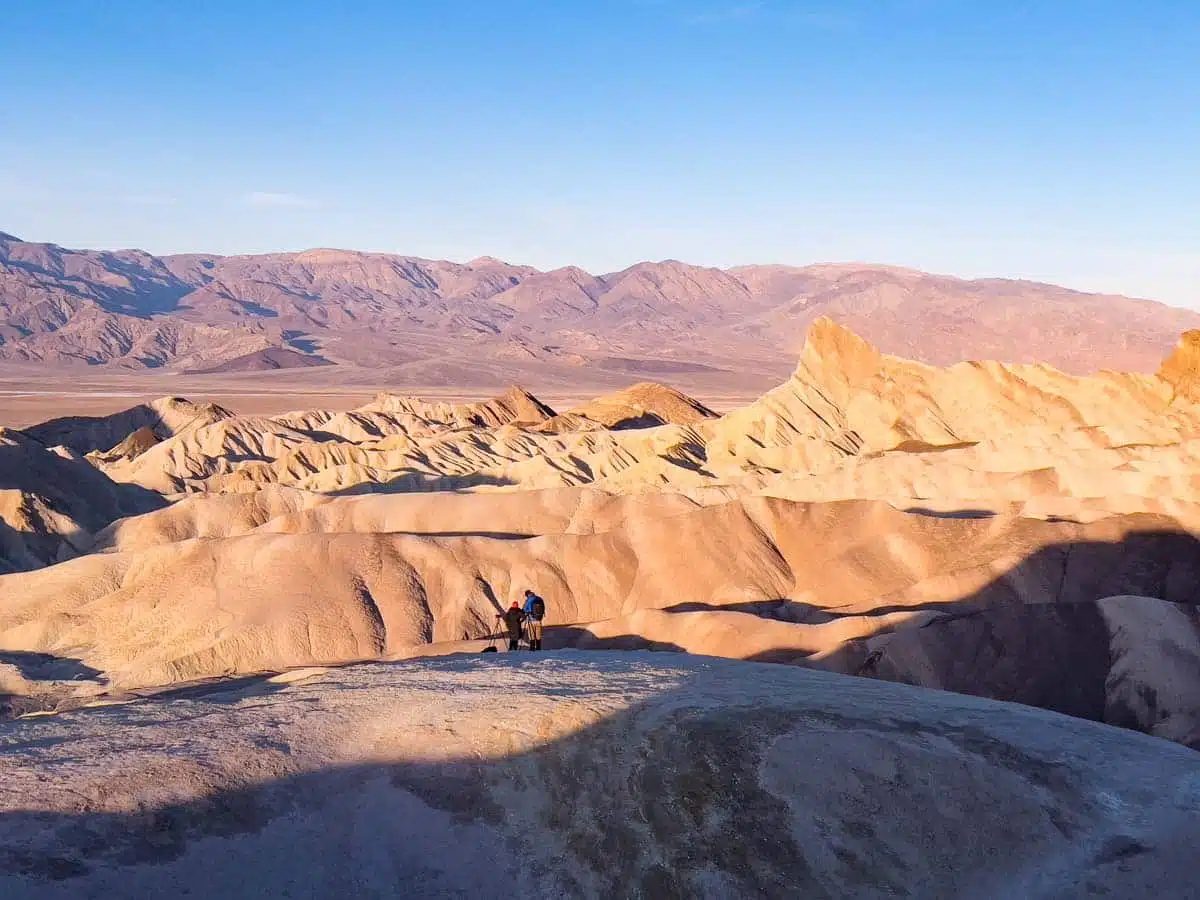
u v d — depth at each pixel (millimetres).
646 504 34719
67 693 23547
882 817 9961
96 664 25125
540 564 28859
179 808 9742
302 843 9797
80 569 28297
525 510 34562
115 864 8797
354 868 9648
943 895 9133
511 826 10328
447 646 23719
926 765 10617
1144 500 30531
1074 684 21578
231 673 24391
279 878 9281
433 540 29062
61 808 9398
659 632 24281
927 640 22219
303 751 11281
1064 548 27312
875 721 11688
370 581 27375
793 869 9477
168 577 27547
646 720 11688
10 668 24328
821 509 30938
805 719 11609
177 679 24281
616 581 28953
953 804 10078
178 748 11047
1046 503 31844
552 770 10977
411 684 13789
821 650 22578
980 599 26047
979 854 9508
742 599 28016
